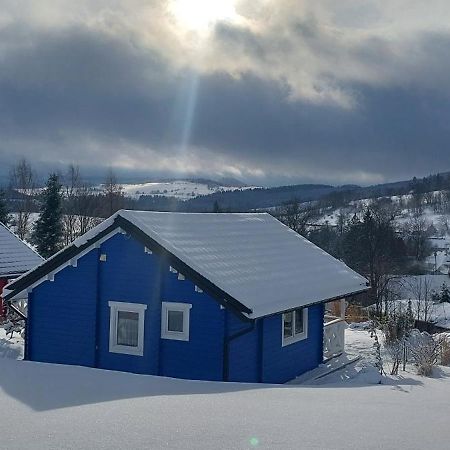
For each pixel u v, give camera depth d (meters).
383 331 22.03
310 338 16.88
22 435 5.80
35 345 15.31
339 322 18.73
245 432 6.01
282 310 13.80
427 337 19.45
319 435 5.98
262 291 13.98
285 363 15.48
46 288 15.23
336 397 8.79
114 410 6.96
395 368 14.04
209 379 13.37
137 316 14.29
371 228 50.28
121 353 14.30
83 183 65.75
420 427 6.55
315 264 17.95
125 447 5.43
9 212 63.53
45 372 9.52
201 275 13.27
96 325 14.56
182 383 9.35
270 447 5.52
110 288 14.49
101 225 14.34
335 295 16.52
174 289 13.82
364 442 5.77
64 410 7.00
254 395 8.55
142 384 9.01
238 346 13.70
